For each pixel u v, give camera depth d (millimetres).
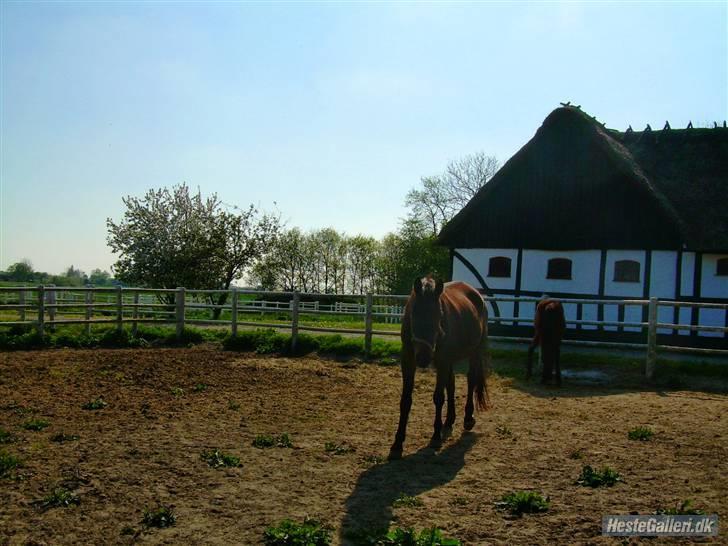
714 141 19859
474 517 4930
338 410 8961
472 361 8242
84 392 9867
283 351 14773
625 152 19938
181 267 35656
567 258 19359
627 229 18344
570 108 19594
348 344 14391
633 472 6094
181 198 37719
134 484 5648
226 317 31734
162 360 13469
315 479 5867
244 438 7297
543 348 11328
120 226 36719
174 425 7859
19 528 4652
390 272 52969
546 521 4832
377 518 4906
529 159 20234
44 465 6121
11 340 15094
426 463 6430
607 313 18453
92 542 4441
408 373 6852
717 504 5180
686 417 8641
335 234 54875
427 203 52625
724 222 17125
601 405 9508
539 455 6730
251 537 4535
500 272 20406
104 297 29484
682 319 17531
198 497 5348
